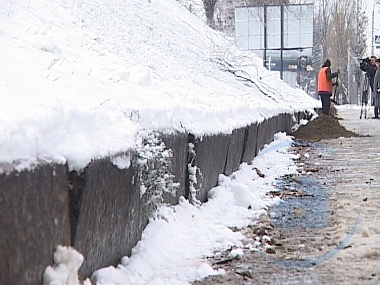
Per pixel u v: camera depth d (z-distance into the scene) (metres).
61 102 10.80
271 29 94.06
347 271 12.12
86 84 16.03
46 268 8.30
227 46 61.94
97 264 10.41
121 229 11.69
